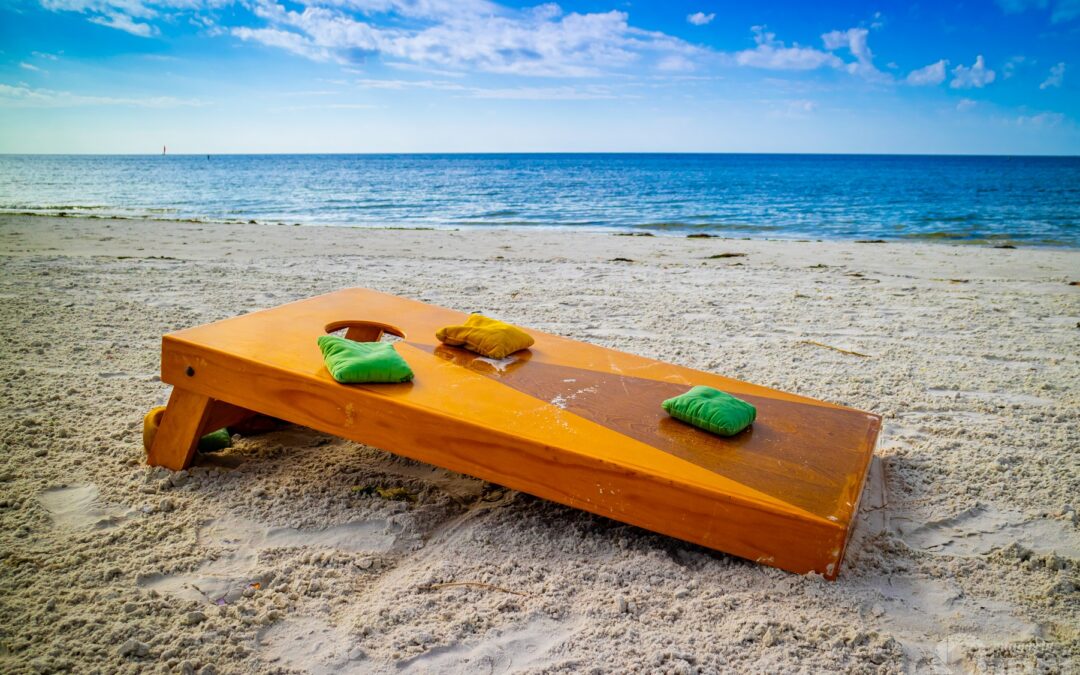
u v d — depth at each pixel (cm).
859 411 303
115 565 217
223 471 286
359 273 795
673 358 471
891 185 3966
